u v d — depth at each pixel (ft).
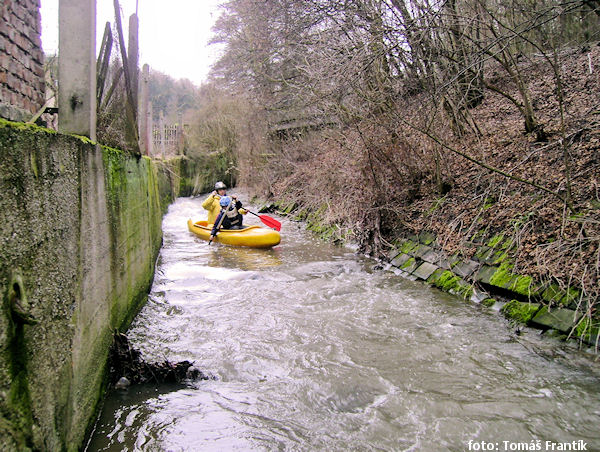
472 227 21.27
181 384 12.84
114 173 13.69
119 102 15.64
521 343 15.08
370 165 27.43
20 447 5.82
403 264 24.73
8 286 5.82
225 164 80.74
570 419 11.05
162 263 27.99
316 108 36.58
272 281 23.15
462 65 23.16
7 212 5.90
